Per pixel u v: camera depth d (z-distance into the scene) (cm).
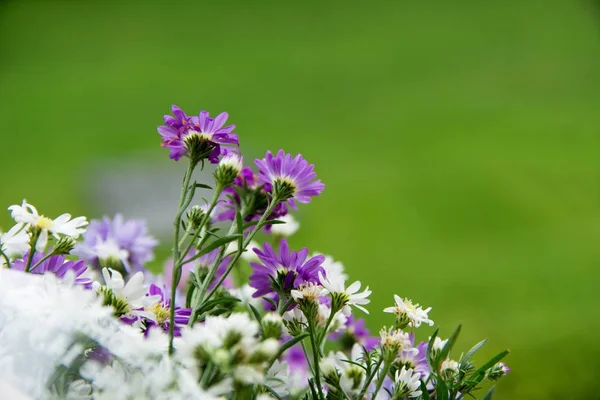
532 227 802
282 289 85
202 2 1866
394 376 88
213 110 1262
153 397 56
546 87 1320
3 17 1728
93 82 1388
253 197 99
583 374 345
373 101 1283
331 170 982
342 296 85
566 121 1146
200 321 84
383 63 1475
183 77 1423
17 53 1541
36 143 1086
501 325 534
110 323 60
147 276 107
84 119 1195
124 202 842
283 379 77
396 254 731
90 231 114
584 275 664
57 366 57
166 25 1717
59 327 58
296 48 1576
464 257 723
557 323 486
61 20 1717
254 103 1288
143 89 1351
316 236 775
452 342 78
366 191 898
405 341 79
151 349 59
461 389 83
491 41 1571
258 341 71
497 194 889
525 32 1603
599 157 989
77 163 979
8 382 56
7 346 57
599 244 741
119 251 109
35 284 61
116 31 1673
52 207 848
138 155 966
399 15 1744
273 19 1748
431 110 1231
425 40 1589
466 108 1231
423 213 837
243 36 1655
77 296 59
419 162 1003
